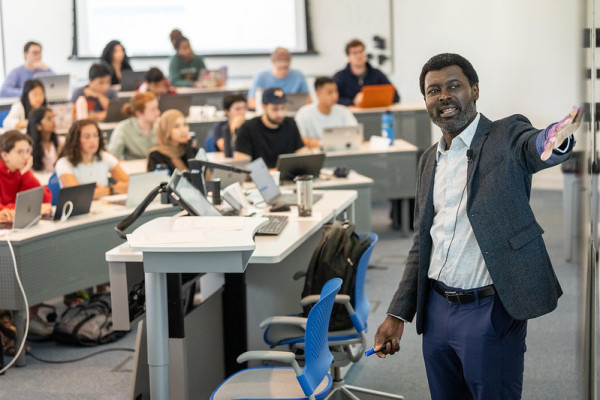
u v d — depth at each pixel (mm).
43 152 5469
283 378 2750
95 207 4645
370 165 6188
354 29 9656
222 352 3582
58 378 3867
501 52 7852
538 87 7473
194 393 3232
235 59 10102
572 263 5289
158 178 4660
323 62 9875
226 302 3561
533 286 2191
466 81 2256
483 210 2211
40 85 7023
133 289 3031
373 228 6691
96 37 10180
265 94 5582
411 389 3586
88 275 4328
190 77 9000
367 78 7906
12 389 3746
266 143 5664
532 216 2215
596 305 2441
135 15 10141
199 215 3080
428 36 8914
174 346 2977
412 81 9305
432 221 2367
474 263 2262
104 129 6980
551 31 7258
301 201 3840
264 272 3854
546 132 2055
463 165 2297
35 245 4020
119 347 4277
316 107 6531
